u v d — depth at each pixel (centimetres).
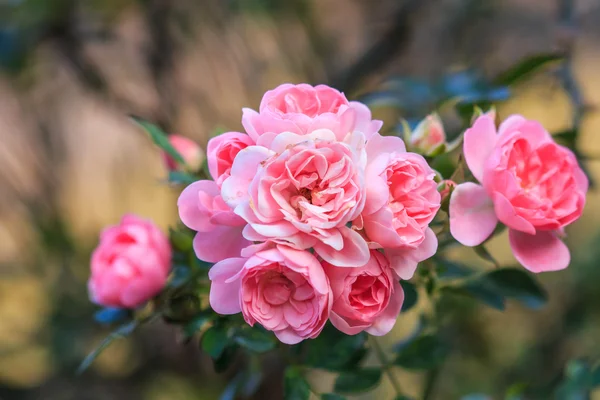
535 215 38
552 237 40
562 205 40
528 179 40
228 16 75
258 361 50
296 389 43
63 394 77
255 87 76
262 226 35
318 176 35
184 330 42
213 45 75
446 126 54
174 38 72
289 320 36
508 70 49
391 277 37
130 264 43
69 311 78
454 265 46
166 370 75
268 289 36
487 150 40
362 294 37
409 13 72
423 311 50
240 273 35
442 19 78
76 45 72
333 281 36
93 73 73
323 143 35
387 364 46
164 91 72
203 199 37
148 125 45
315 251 36
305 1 77
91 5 70
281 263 35
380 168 36
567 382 52
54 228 79
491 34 79
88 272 79
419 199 36
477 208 39
